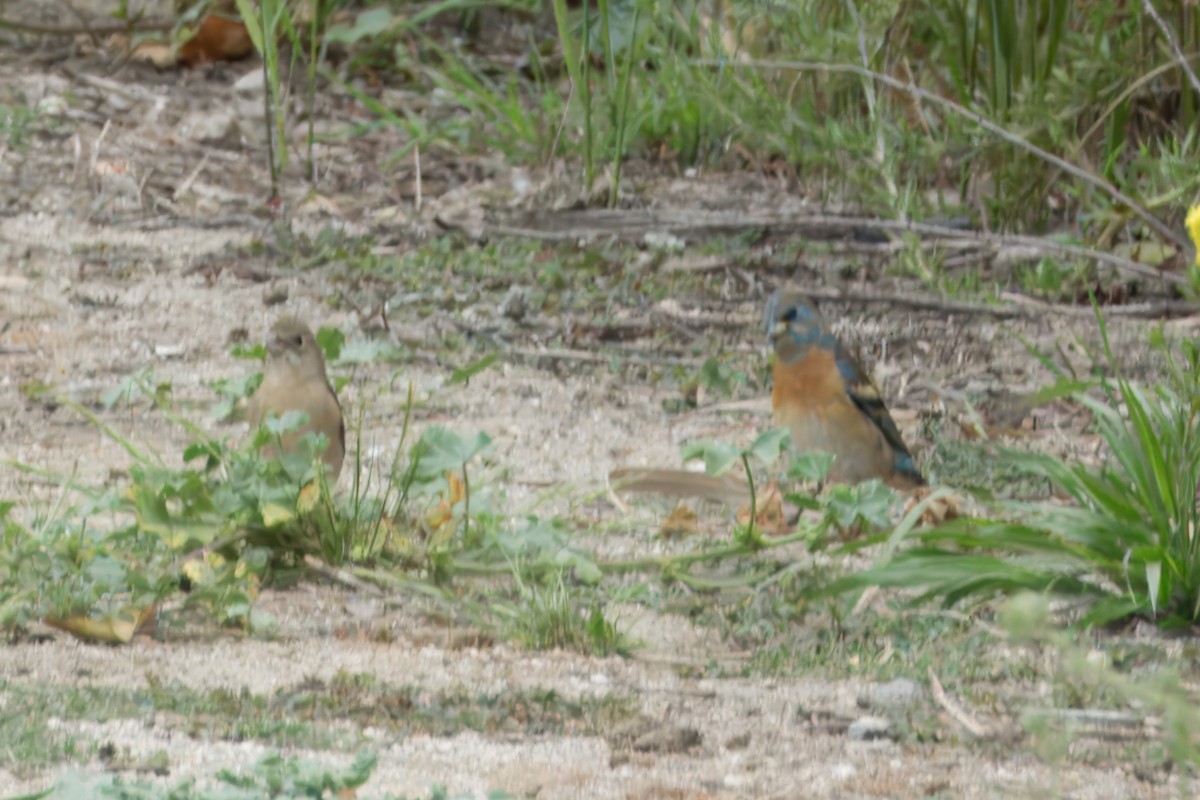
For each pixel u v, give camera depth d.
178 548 8.50
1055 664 7.84
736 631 8.31
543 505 10.12
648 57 19.67
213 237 15.80
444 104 20.17
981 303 14.43
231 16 21.11
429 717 7.00
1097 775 6.62
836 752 6.80
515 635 8.05
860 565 9.20
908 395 12.55
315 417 9.30
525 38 22.89
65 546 8.35
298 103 20.28
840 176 16.59
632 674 7.68
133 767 6.27
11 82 19.77
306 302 14.17
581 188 17.52
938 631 8.26
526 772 6.45
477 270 15.12
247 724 6.79
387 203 17.23
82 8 21.45
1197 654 7.99
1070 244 14.98
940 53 17.02
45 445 10.83
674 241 15.91
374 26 20.48
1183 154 14.17
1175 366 11.10
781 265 15.53
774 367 10.25
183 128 18.94
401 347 13.06
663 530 9.66
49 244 15.29
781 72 17.69
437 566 8.73
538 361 13.10
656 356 13.34
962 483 10.71
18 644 7.69
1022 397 12.41
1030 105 15.09
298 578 8.67
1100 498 8.80
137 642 7.80
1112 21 16.39
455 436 9.10
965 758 6.77
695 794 6.30
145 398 11.80
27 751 6.37
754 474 10.66
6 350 12.70
